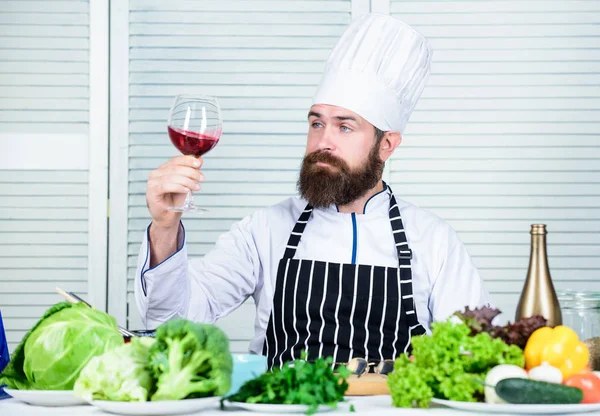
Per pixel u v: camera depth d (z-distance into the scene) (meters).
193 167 2.01
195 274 2.54
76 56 3.51
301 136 3.54
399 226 2.55
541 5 3.54
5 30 3.50
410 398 1.50
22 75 3.50
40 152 3.49
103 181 3.50
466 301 2.53
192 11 3.54
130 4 3.53
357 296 2.40
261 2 3.55
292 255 2.51
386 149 2.59
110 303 3.50
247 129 3.53
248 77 3.54
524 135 3.54
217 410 1.49
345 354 2.38
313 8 3.55
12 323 3.49
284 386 1.47
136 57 3.53
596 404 1.47
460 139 3.53
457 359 1.51
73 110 3.51
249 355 1.59
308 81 3.55
